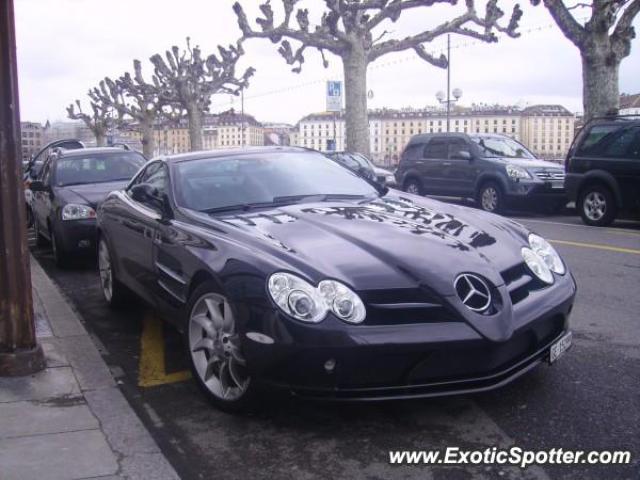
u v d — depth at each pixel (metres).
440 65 25.42
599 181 11.20
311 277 3.13
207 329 3.59
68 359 4.30
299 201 4.46
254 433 3.35
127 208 5.27
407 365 3.03
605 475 2.86
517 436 3.22
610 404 3.54
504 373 3.20
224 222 3.98
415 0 21.81
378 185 5.14
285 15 22.94
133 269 5.04
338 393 3.04
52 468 2.91
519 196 13.09
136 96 53.66
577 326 5.00
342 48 23.17
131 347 4.88
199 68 42.12
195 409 3.67
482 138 14.52
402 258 3.30
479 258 3.42
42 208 8.85
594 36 14.91
